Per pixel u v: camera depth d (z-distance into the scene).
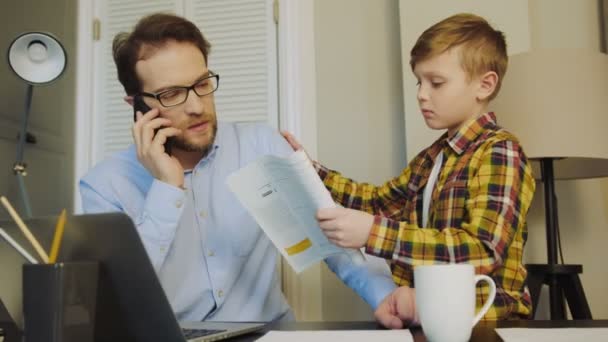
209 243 1.33
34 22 2.60
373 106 2.11
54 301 0.59
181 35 1.25
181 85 1.22
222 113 2.26
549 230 1.66
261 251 1.39
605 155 1.57
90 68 2.40
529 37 1.86
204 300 1.31
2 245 0.75
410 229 0.97
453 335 0.69
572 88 1.57
